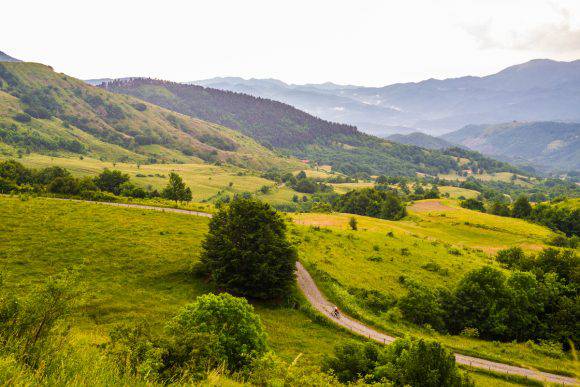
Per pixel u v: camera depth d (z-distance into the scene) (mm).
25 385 8492
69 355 12062
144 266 60750
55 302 14688
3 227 65562
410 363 29875
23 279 49562
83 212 81375
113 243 66750
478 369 44125
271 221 63562
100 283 53219
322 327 52375
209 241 61719
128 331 19797
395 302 64938
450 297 65000
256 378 19609
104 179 131125
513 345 55875
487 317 61656
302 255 78562
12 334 12711
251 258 58281
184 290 56250
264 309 55688
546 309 64625
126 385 10898
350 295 63562
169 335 22828
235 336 31047
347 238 101125
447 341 53750
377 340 49250
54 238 64625
